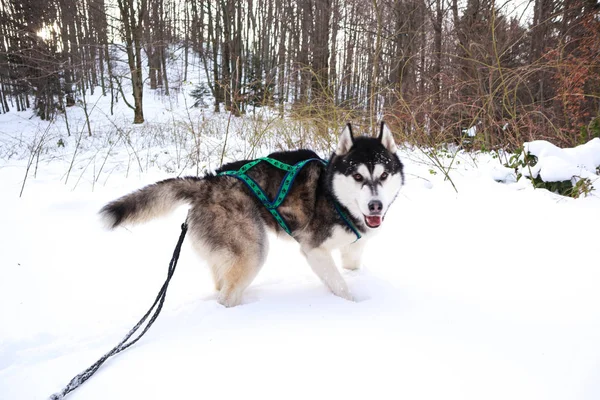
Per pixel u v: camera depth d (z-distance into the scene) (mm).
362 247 2996
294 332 1945
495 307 2174
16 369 1868
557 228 3367
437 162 5500
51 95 16953
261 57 25766
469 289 2471
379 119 6477
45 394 1626
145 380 1592
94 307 2666
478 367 1578
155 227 4105
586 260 2707
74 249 3514
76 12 18812
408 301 2316
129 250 3598
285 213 2713
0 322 2447
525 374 1514
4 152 9531
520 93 7359
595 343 1683
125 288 2961
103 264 3312
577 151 4594
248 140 7211
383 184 2713
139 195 2621
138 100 17594
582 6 7621
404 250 3361
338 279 2582
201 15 22781
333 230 2664
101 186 5215
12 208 4199
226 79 9156
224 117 9555
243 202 2650
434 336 1852
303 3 16469
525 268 2713
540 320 1974
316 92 7098
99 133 13102
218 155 6824
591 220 3451
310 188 2758
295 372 1592
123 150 8750
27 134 13812
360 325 1996
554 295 2264
